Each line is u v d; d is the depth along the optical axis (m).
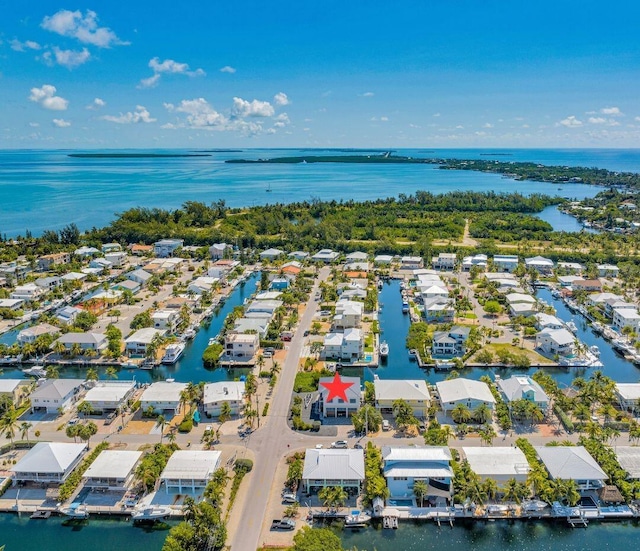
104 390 136.00
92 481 102.88
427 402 130.00
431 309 199.88
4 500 101.69
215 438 120.12
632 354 169.88
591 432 115.88
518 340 177.12
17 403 138.00
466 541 93.12
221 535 88.12
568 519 96.50
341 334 172.38
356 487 101.88
